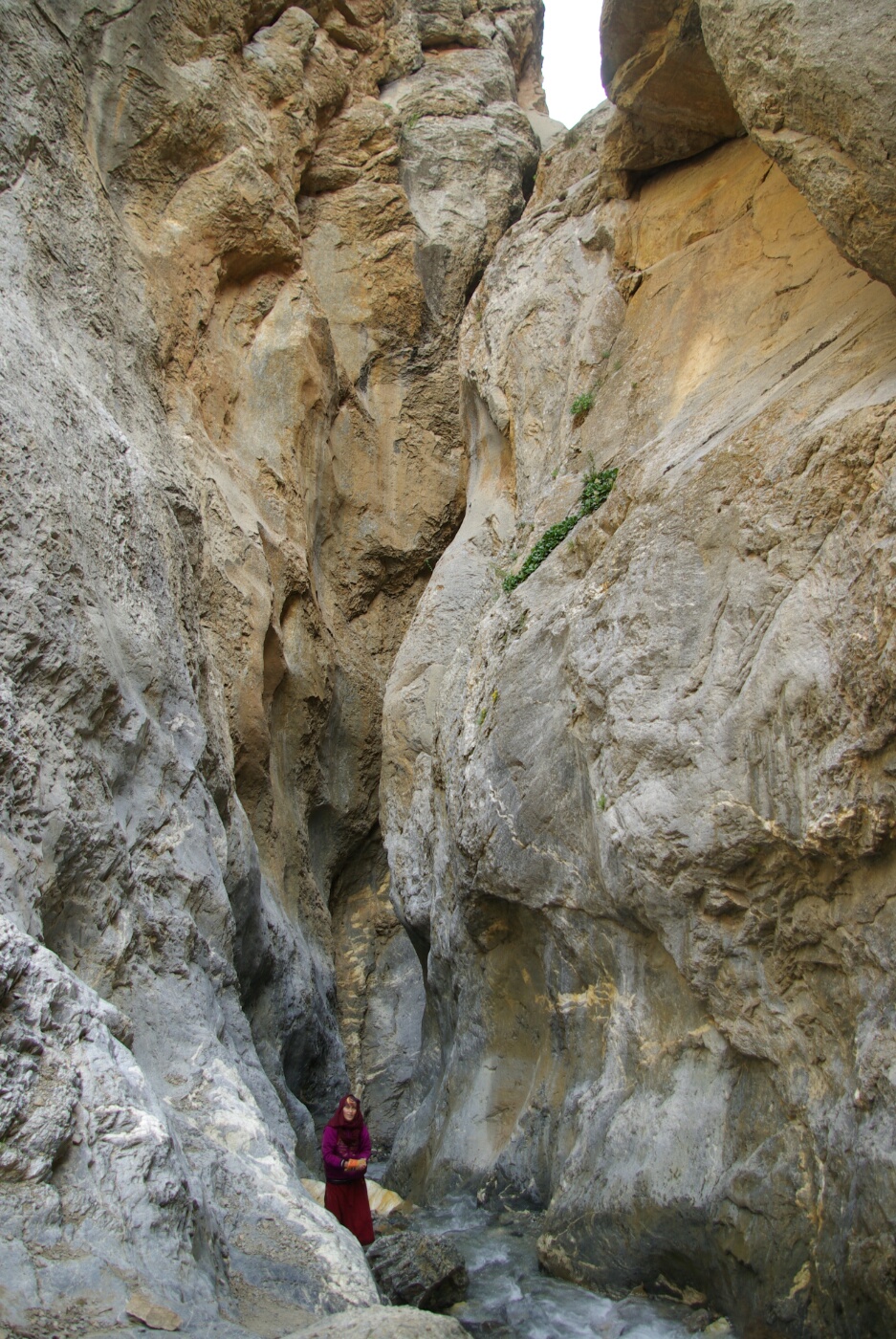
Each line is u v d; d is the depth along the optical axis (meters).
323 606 13.73
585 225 12.76
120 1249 4.11
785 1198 5.91
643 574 7.76
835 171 6.48
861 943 5.77
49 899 6.12
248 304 12.74
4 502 6.76
